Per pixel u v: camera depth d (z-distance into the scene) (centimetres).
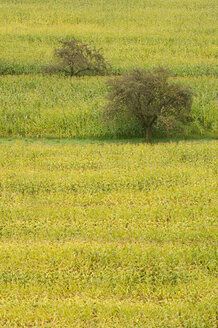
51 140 3772
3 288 1881
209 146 3444
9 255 2062
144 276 1950
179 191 2688
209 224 2342
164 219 2409
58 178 2888
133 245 2141
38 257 2041
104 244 2162
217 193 2680
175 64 5556
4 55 5791
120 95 3519
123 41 6562
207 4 8931
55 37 6378
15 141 3725
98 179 2853
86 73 5294
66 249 2094
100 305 1759
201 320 1688
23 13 7981
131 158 3206
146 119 3641
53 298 1833
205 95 4378
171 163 3145
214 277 1933
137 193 2716
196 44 6475
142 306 1739
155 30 7081
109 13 8094
